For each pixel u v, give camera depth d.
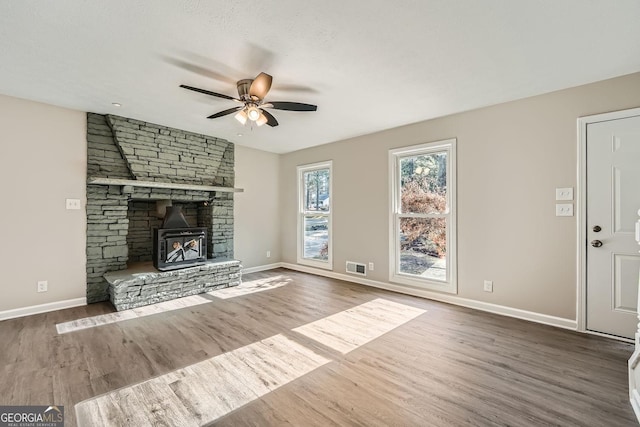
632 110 2.52
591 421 1.63
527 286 3.08
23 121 3.13
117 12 1.75
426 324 2.98
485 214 3.34
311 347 2.49
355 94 2.97
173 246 3.95
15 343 2.53
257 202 5.52
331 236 5.02
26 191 3.16
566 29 1.92
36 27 1.88
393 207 4.21
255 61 2.33
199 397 1.83
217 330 2.84
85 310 3.35
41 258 3.25
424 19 1.82
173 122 3.90
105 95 3.01
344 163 4.80
